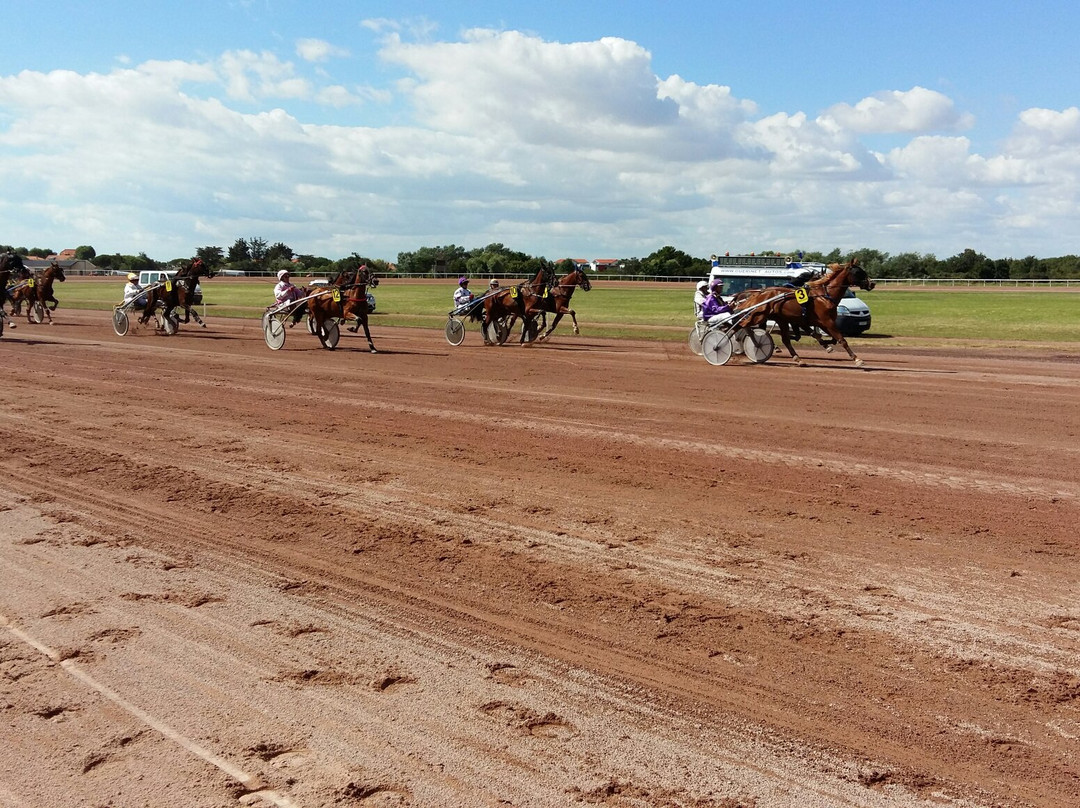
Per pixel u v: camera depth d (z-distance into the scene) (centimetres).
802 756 371
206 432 1082
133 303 2636
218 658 466
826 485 822
